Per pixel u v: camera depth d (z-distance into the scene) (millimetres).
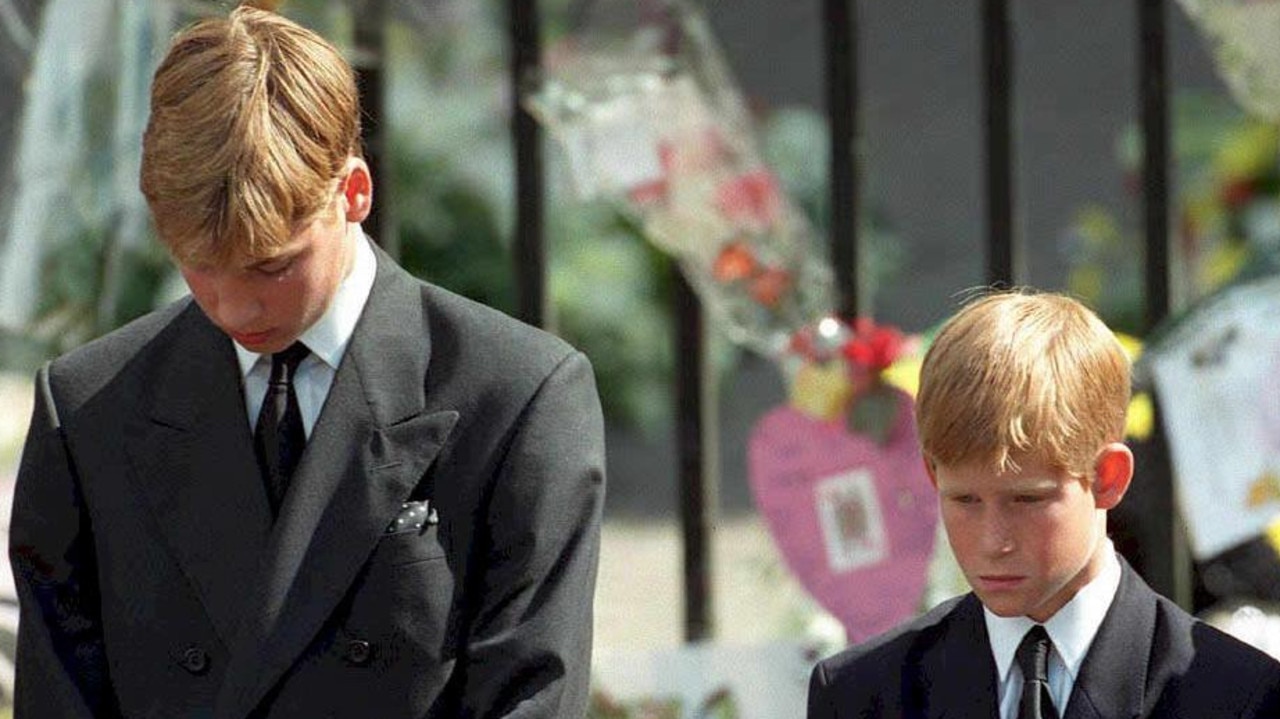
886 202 30219
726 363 26297
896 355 13094
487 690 8836
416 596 8898
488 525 9039
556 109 13555
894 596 13031
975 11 32438
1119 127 31062
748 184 13742
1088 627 8852
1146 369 13125
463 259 25125
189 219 8344
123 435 9266
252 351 8914
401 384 9141
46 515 9336
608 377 25828
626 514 24516
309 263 8570
